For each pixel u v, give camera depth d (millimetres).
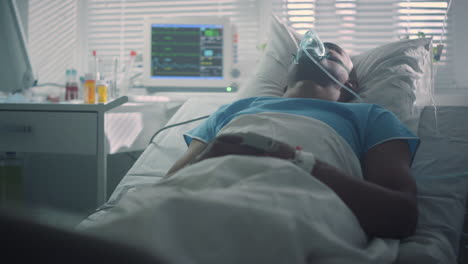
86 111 1813
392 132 994
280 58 1808
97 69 2352
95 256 248
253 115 976
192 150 1121
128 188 1247
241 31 2699
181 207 493
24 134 1862
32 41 2812
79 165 2438
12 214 247
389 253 698
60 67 2816
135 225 459
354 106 1092
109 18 2818
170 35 2477
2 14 2133
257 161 700
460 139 1369
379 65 1637
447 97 2303
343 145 954
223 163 704
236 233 486
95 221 1020
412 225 771
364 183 774
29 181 2473
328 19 2566
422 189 1145
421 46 1723
